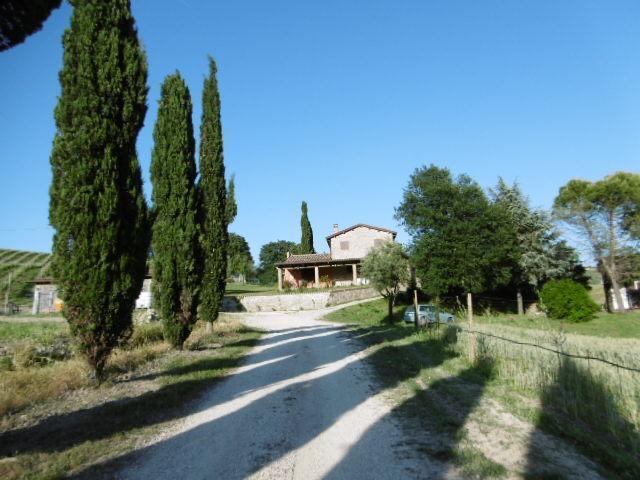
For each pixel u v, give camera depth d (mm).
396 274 28047
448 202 35062
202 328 20859
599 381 6395
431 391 8336
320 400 8016
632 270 34750
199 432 6219
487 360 10039
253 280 90688
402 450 5305
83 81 9031
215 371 10914
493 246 33594
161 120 15461
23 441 5785
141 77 9992
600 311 34625
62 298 8758
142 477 4684
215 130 20422
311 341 18078
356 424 6449
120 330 9219
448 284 33906
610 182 34625
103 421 6637
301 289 46594
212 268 19750
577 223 36188
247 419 6859
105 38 9430
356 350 14898
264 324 28641
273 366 11969
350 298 44875
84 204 8727
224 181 20641
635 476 4488
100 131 8992
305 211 66250
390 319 27469
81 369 9320
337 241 53531
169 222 14867
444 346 13891
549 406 7035
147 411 7215
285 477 4629
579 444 5402
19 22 5766
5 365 10117
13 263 54000
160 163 15250
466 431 5914
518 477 4469
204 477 4664
